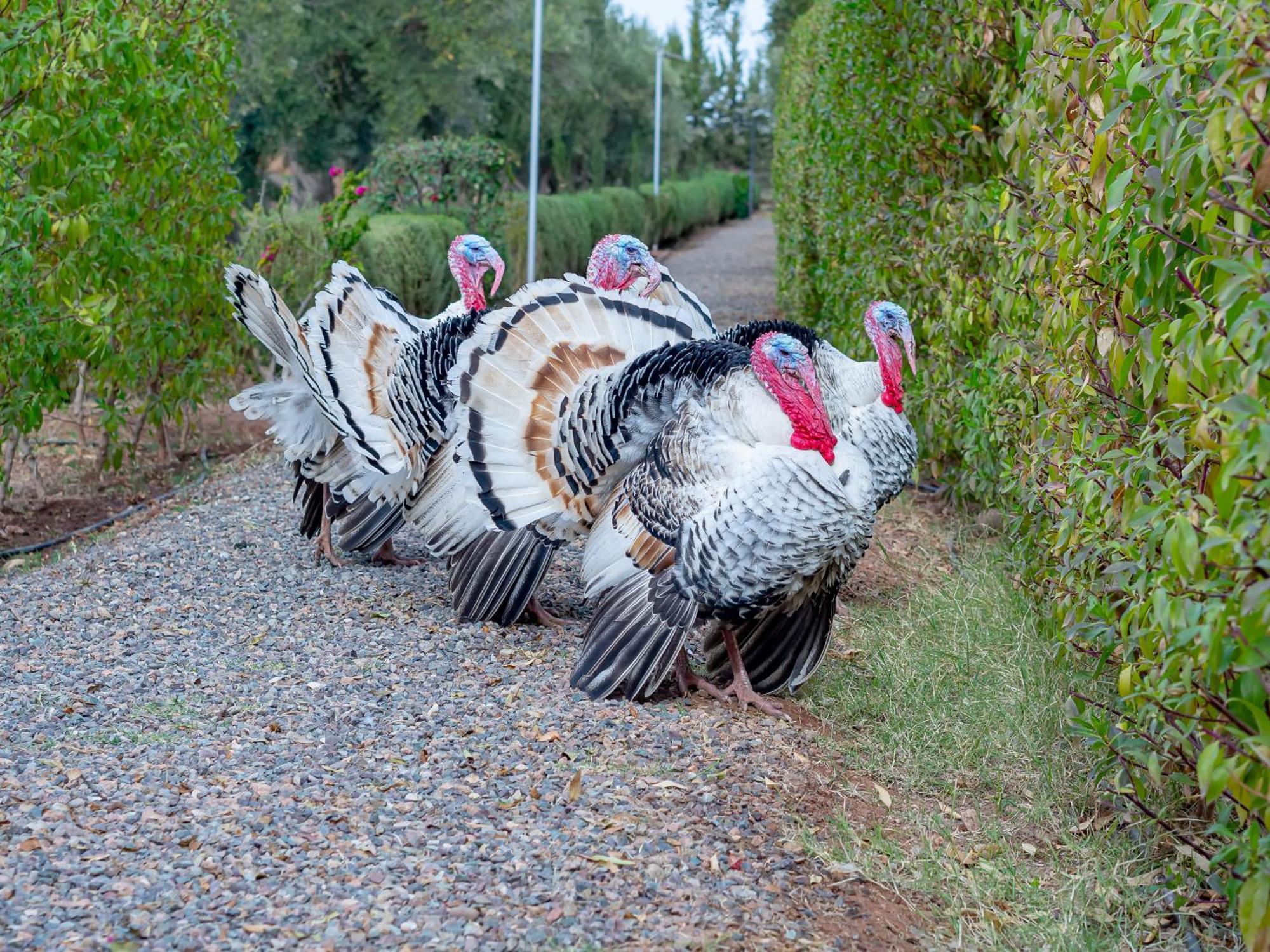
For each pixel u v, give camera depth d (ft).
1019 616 18.19
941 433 24.39
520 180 94.73
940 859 12.26
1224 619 8.46
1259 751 8.53
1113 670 15.72
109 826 11.67
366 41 67.36
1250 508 8.27
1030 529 17.24
